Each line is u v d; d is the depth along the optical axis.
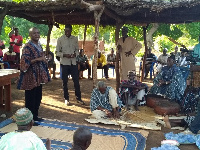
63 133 4.84
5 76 5.71
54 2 6.27
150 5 6.42
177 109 6.04
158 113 6.08
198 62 5.90
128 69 8.16
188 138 4.66
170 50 20.34
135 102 6.60
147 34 14.80
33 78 4.96
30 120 2.64
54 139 4.56
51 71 11.48
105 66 11.02
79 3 5.84
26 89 4.96
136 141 4.47
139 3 6.36
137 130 5.13
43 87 9.13
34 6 6.64
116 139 4.55
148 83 10.27
